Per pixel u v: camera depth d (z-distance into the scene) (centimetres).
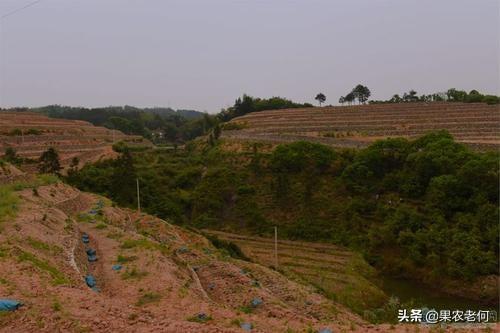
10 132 7281
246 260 3725
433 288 3359
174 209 5462
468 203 3653
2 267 1422
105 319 1117
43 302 1184
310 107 11762
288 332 1233
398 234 3825
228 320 1311
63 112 18062
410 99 12156
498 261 3183
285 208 5044
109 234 2547
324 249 4259
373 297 3109
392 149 4706
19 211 2442
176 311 1369
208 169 6350
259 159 5875
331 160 5241
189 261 2605
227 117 12800
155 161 7150
